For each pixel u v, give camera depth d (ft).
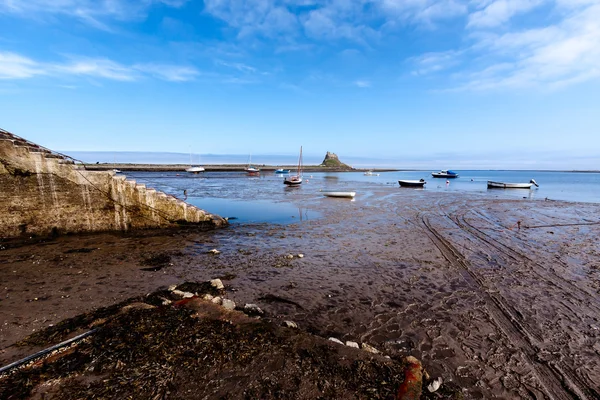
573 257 40.88
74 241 45.27
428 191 154.51
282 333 18.72
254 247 44.62
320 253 41.98
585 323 23.32
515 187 175.94
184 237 49.98
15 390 13.21
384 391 14.28
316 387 14.23
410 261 38.75
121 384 13.76
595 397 15.75
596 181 320.09
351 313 24.68
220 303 24.36
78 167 49.32
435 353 19.33
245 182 201.05
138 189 52.65
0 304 23.66
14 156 43.45
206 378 14.43
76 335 18.29
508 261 38.99
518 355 19.20
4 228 43.60
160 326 18.79
